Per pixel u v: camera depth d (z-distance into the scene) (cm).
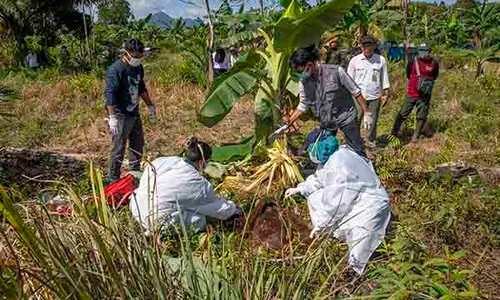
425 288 325
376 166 645
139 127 658
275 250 407
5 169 704
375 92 783
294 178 555
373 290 325
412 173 599
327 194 403
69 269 232
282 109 698
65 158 802
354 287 338
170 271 276
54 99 1187
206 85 1295
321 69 571
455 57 1703
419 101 845
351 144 588
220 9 1135
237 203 534
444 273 359
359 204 400
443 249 418
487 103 1038
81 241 255
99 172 297
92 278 239
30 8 2325
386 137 888
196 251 390
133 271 248
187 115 1044
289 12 710
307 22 623
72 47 2291
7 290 214
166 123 988
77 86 1276
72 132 966
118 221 281
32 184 558
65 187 284
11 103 1045
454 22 2139
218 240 434
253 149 671
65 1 2317
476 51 1528
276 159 566
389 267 344
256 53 680
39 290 243
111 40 2569
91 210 320
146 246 262
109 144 902
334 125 584
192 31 2394
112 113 620
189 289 265
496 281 385
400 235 409
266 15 1018
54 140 934
